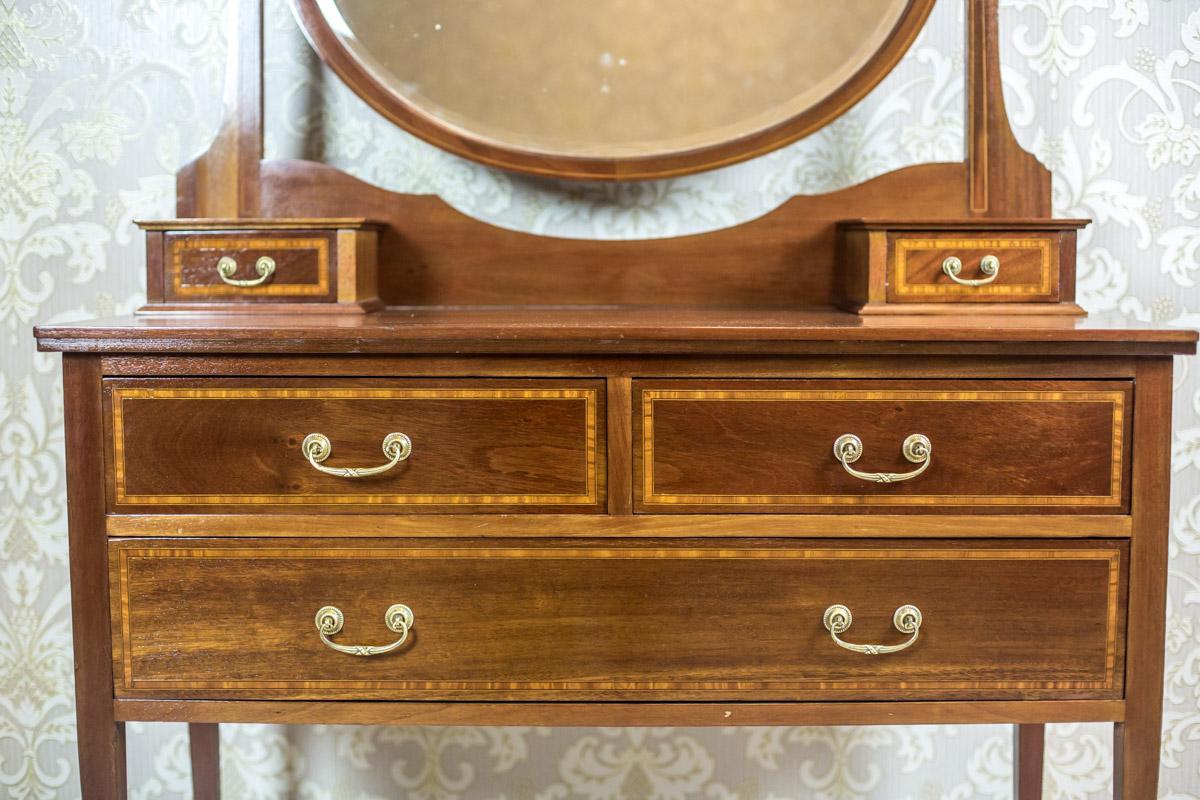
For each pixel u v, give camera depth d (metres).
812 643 0.87
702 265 1.17
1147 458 0.87
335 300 1.04
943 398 0.86
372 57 1.15
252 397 0.86
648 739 1.31
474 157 1.15
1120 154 1.24
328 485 0.87
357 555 0.87
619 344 0.85
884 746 1.31
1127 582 0.87
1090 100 1.24
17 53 1.24
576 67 1.15
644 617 0.87
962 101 1.23
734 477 0.87
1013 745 1.26
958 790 1.32
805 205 1.16
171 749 1.31
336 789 1.32
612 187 1.24
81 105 1.24
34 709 1.30
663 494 0.87
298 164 1.15
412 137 1.23
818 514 0.87
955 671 0.88
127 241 1.26
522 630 0.87
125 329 0.85
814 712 0.88
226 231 1.04
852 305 1.08
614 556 0.87
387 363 0.86
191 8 1.23
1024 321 0.96
